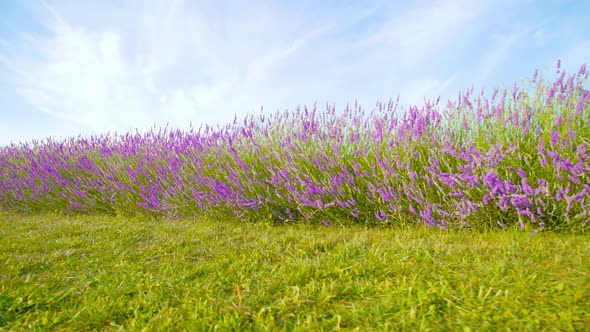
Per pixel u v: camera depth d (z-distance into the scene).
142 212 6.02
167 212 5.69
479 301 2.05
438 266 2.64
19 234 4.47
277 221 4.87
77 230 4.54
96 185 6.64
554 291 2.08
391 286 2.37
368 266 2.70
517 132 3.96
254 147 5.57
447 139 4.14
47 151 8.80
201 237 3.98
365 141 4.88
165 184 5.92
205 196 5.28
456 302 2.08
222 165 5.69
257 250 3.35
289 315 2.07
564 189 3.47
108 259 3.37
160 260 3.30
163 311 2.20
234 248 3.51
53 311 2.36
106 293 2.54
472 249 2.97
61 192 6.81
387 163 4.25
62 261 3.34
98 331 2.11
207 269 2.90
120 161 6.95
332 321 1.96
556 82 3.82
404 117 4.52
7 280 2.88
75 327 2.15
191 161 6.00
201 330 1.95
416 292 2.21
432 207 3.90
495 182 3.49
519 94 4.06
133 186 6.20
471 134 4.25
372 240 3.54
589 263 2.40
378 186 4.31
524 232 3.44
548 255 2.68
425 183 4.18
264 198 4.93
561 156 3.54
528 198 3.42
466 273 2.46
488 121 4.14
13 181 7.76
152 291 2.53
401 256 2.89
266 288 2.45
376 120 4.81
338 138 5.02
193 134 6.71
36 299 2.47
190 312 2.14
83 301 2.42
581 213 3.26
